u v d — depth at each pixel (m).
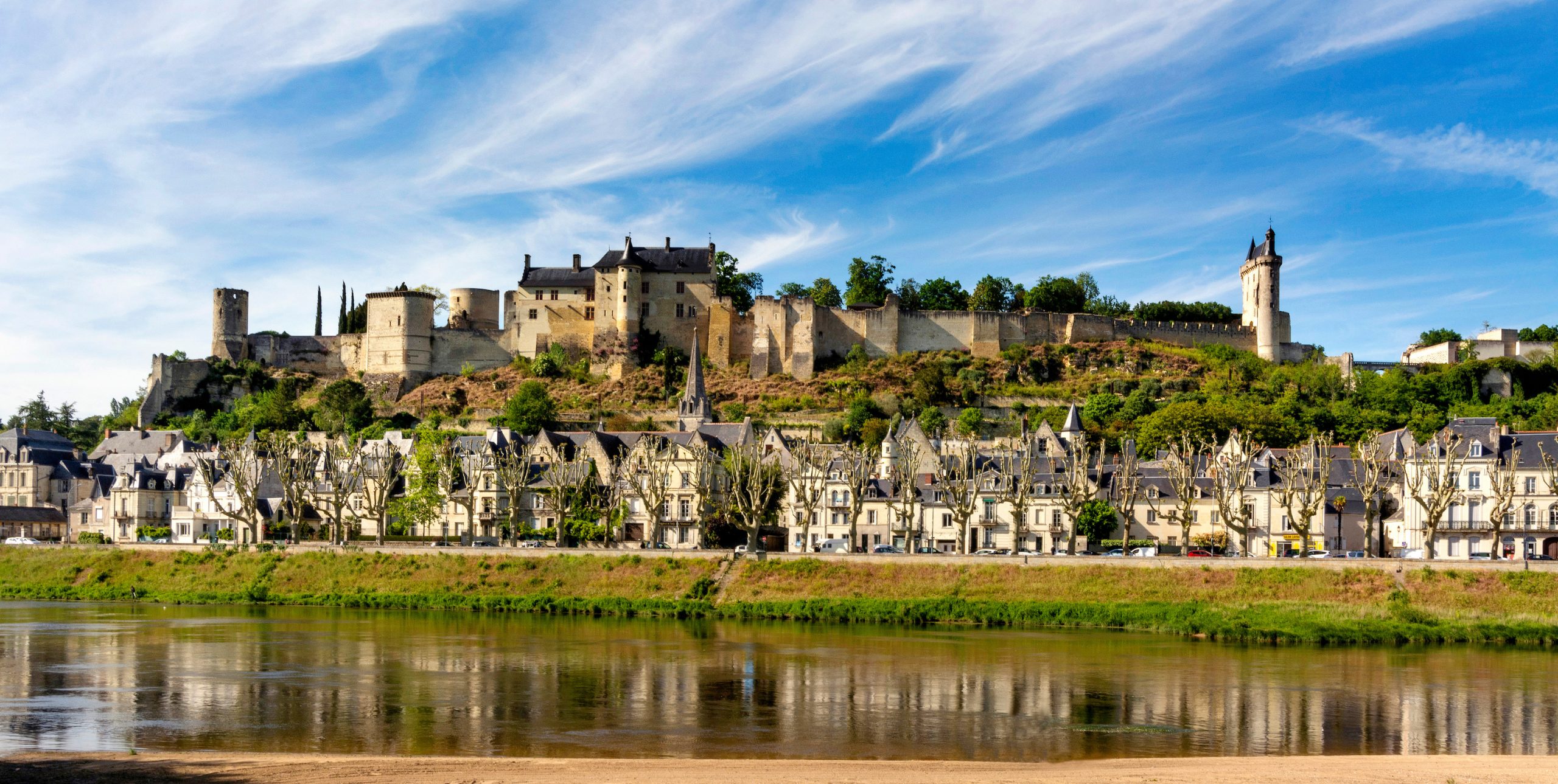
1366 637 104.50
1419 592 110.50
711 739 70.38
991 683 86.88
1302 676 89.31
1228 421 187.75
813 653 99.31
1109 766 63.06
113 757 64.06
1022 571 121.81
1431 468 127.81
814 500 145.88
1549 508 132.25
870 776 59.56
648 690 84.25
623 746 68.50
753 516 150.00
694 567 130.12
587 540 157.50
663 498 151.12
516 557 136.38
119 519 183.12
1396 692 84.06
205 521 177.88
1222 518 134.38
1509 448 136.00
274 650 100.50
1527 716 77.19
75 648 101.69
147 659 95.94
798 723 74.56
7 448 195.38
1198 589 115.62
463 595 131.75
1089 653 99.19
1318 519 144.88
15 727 72.31
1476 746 69.69
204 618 121.88
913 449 166.25
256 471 168.00
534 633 110.56
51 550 152.88
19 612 127.25
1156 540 152.38
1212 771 61.47
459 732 71.81
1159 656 97.81
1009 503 150.38
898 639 106.62
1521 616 106.44
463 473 169.88
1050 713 77.56
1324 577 113.75
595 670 91.50
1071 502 133.50
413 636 108.56
